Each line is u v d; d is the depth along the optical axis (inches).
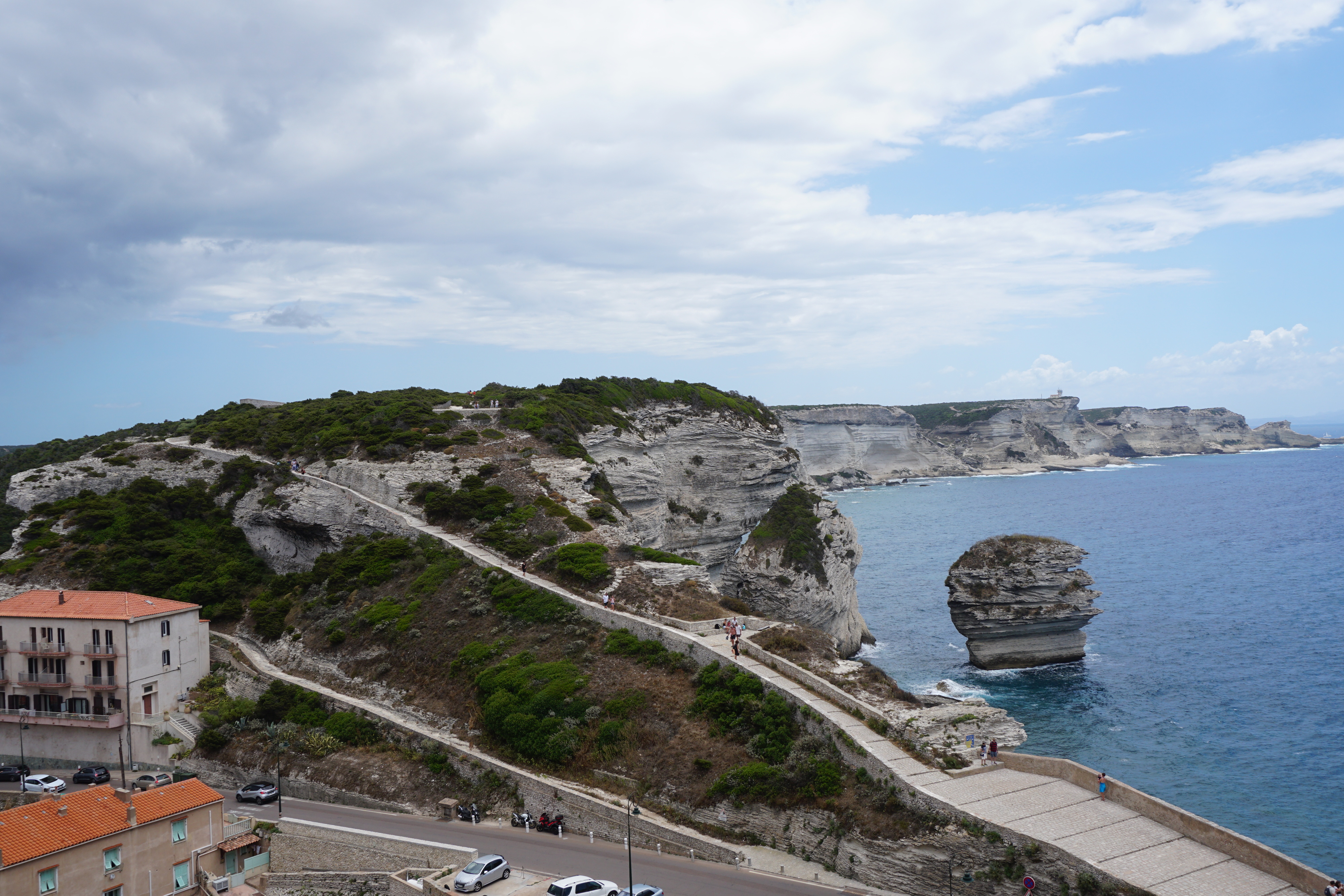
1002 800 1807.3
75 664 2876.5
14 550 3996.1
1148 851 1616.6
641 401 5462.6
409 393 5595.5
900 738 2004.2
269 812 2388.0
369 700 2851.9
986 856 1648.6
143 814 1920.5
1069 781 1910.7
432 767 2466.8
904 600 6392.7
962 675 4480.8
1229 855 1611.7
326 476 4281.5
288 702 2888.8
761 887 1764.3
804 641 2477.9
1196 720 3695.9
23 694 2913.4
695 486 5388.8
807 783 1971.0
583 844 2068.2
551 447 4288.9
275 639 3312.0
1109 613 5748.0
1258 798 2930.6
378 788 2458.2
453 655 2869.1
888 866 1750.7
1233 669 4434.1
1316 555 7844.5
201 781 2385.6
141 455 4707.2
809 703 2139.5
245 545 4168.3
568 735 2343.8
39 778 2704.2
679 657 2506.2
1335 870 2455.7
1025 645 4589.1
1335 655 4628.4
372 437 4424.2
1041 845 1594.5
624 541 3538.4
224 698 3026.6
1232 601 6043.3
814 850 1886.1
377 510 3831.2
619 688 2474.2
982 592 4527.6
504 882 1846.7
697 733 2252.7
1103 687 4192.9
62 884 1758.1
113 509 4121.6
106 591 3469.5
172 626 3026.6
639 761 2242.9
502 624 2920.8
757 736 2142.0
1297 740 3440.0
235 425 5098.4
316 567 3698.3
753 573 4761.3
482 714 2556.6
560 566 3174.2
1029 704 3954.2
